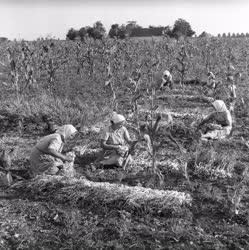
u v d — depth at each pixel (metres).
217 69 21.81
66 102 13.34
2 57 24.19
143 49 25.75
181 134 10.94
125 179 8.33
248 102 14.55
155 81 16.92
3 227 6.64
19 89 15.99
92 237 6.38
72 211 7.04
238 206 7.18
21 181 8.02
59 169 8.42
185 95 16.36
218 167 8.72
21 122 11.82
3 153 8.38
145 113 12.70
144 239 6.34
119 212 6.96
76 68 21.50
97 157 9.43
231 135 10.98
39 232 6.54
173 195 7.26
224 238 6.39
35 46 24.25
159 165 8.84
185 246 6.18
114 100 13.91
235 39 35.75
